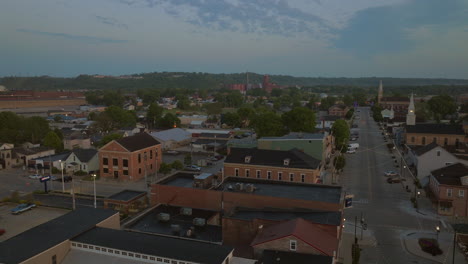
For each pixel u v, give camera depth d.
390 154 118.31
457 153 91.81
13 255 32.31
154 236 37.72
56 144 118.31
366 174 93.38
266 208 47.38
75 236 36.97
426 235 54.94
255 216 43.59
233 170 74.81
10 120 130.75
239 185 53.38
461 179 63.78
